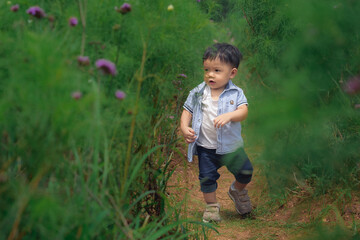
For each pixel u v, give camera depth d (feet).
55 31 3.96
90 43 4.02
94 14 4.19
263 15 10.82
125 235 4.11
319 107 2.75
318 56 2.79
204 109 7.69
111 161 4.29
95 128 3.35
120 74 4.29
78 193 3.51
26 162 3.42
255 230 7.23
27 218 3.08
